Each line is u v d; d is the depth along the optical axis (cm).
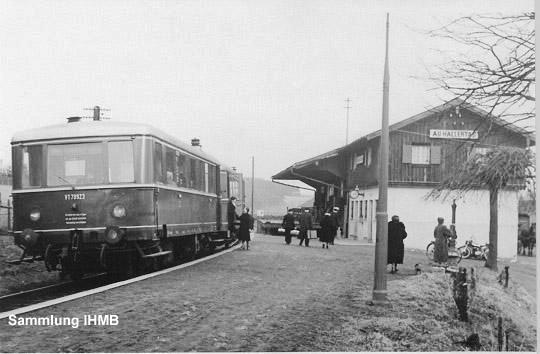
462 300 1135
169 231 1379
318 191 4891
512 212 2917
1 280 1395
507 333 1091
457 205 2970
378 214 1116
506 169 1182
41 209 1230
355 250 2508
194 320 880
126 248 1272
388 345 862
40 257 1238
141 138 1238
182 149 1509
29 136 1251
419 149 3030
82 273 1333
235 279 1318
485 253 2541
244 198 3275
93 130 1240
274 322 898
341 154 3791
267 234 4428
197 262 1664
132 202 1221
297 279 1380
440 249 1903
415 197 3009
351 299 1142
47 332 780
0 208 2233
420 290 1296
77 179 1230
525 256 3073
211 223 1914
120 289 1112
